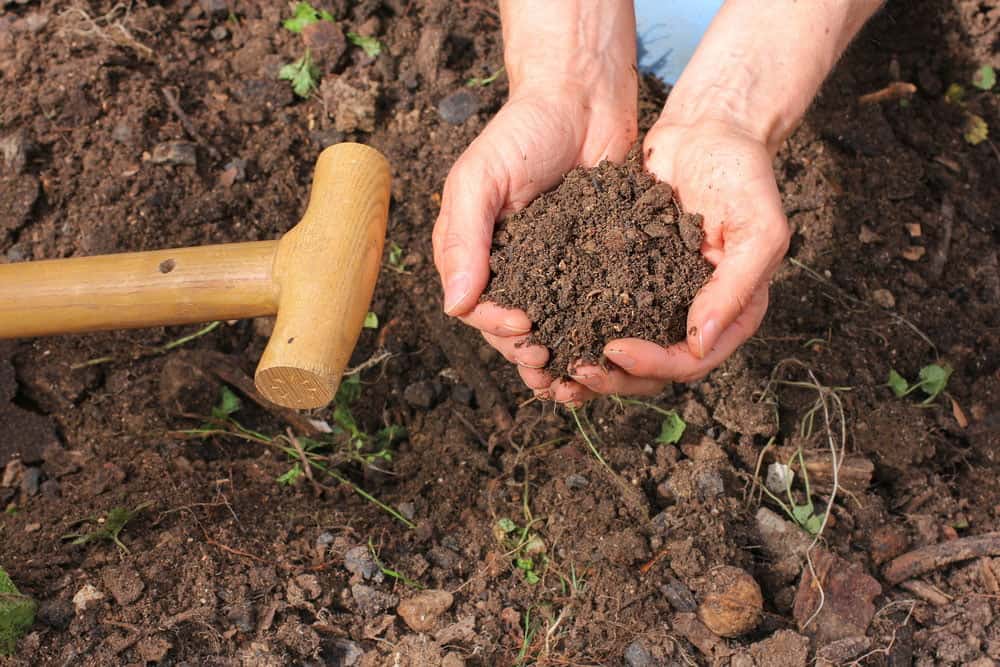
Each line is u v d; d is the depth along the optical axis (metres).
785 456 0.80
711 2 0.99
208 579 0.73
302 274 0.69
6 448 0.80
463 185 0.71
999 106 0.97
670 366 0.68
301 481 0.80
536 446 0.80
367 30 0.96
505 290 0.69
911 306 0.87
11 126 0.89
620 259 0.69
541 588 0.75
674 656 0.72
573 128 0.74
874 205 0.91
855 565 0.75
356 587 0.74
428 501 0.79
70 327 0.71
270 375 0.67
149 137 0.90
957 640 0.73
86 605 0.71
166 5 0.96
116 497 0.77
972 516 0.80
